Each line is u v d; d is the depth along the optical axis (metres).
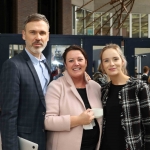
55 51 4.89
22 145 1.86
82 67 2.12
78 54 2.10
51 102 1.99
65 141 1.94
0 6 10.12
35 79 1.95
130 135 1.89
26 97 1.90
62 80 2.12
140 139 1.91
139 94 1.94
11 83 1.83
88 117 1.88
